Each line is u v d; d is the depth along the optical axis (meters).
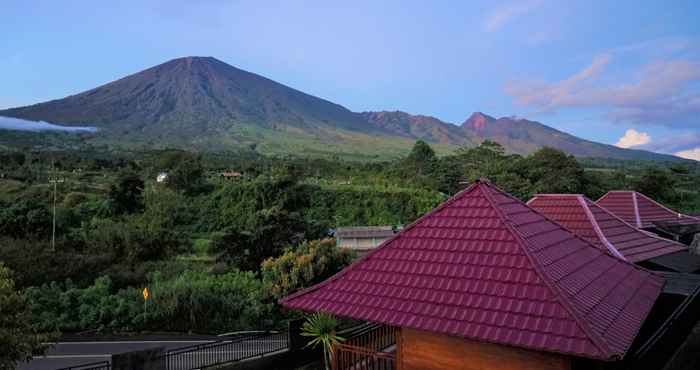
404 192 65.38
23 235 33.50
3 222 33.41
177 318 21.47
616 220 17.06
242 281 23.38
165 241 34.88
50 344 13.82
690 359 8.98
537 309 6.82
